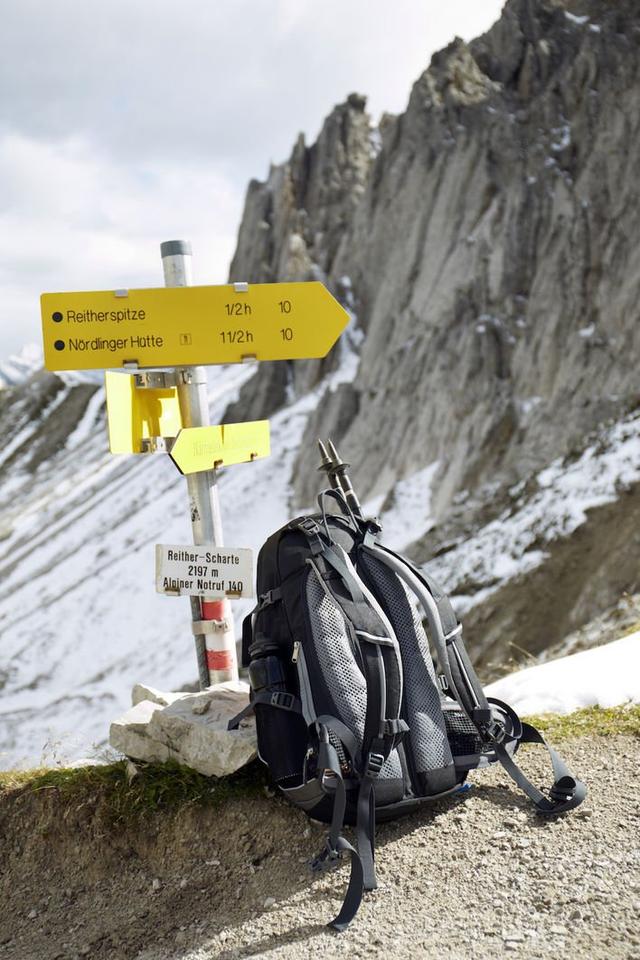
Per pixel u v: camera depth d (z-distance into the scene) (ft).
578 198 93.04
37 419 467.11
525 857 10.41
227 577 14.07
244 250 299.79
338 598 10.78
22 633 155.74
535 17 152.35
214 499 14.51
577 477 60.13
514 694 16.14
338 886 10.49
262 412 196.85
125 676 125.08
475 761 11.62
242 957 9.53
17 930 11.84
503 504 70.69
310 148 288.71
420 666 11.32
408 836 11.29
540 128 129.59
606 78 110.32
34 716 119.65
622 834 10.63
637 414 62.80
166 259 14.15
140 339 13.83
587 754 12.95
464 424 94.48
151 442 14.14
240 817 12.10
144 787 12.73
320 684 10.47
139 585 158.92
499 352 97.81
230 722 12.32
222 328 13.98
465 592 58.59
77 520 221.25
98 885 12.24
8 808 13.41
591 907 9.25
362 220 197.36
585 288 87.25
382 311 149.28
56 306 13.74
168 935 10.64
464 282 118.01
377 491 114.62
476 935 9.05
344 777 10.47
